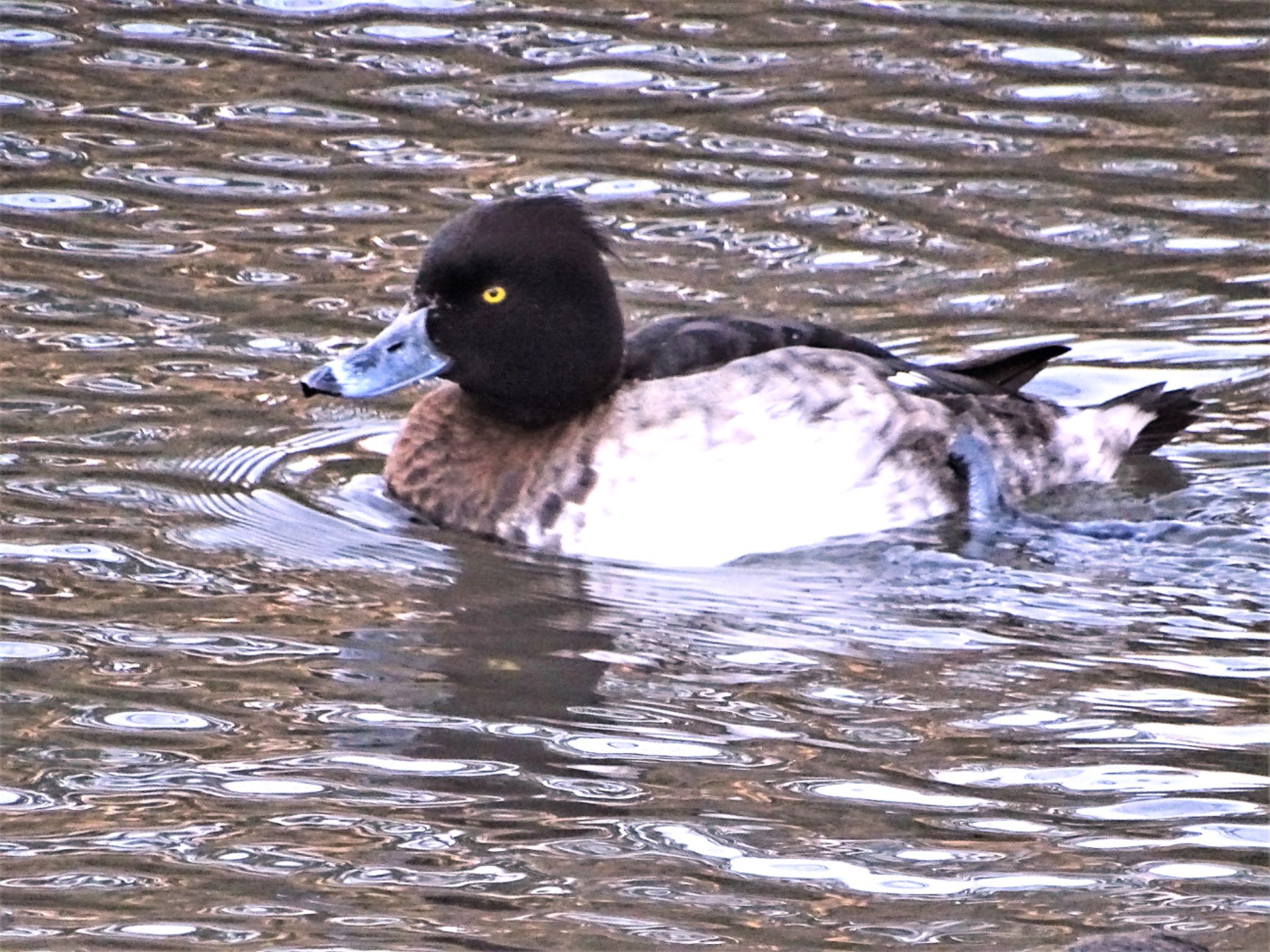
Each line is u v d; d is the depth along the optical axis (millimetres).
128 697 9055
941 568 10734
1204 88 17359
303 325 13398
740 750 8703
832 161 16016
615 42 18344
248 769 8430
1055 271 14391
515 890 7492
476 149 16188
